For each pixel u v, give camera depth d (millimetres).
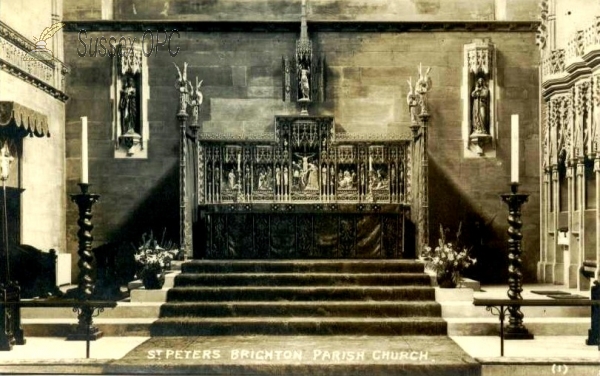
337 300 12914
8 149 13344
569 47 15375
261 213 16188
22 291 13430
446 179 17438
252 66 17641
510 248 11719
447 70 17594
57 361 9641
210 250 16125
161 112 17562
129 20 17531
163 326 11977
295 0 17922
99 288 15180
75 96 17531
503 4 17656
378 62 17625
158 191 17438
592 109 14398
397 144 16562
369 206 16156
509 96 17547
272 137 16781
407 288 12984
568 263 15945
